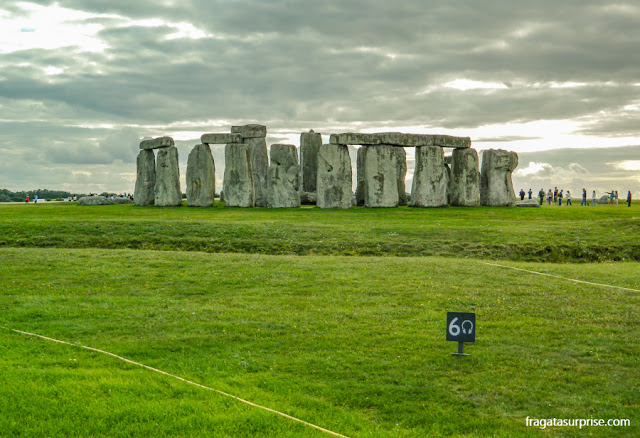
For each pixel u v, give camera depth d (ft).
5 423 35.22
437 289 71.61
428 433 36.29
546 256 102.06
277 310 62.13
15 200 415.23
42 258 87.92
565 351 50.01
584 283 76.48
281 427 36.09
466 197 181.16
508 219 140.36
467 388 42.70
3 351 47.60
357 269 83.10
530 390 42.24
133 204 194.18
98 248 103.91
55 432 34.73
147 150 187.62
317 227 118.52
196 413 37.40
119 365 45.73
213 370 45.55
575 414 38.70
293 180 171.32
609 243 107.86
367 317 59.67
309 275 78.95
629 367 46.50
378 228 117.91
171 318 58.80
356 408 39.93
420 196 174.60
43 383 40.63
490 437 35.70
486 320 59.11
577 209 168.66
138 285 73.10
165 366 46.26
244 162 172.35
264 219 134.41
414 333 54.60
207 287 72.49
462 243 106.32
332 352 49.60
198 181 176.86
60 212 157.58
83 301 64.69
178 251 100.53
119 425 35.68
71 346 49.60
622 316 60.34
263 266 84.58
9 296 66.23
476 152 181.57
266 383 43.21
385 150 171.32
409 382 43.65
